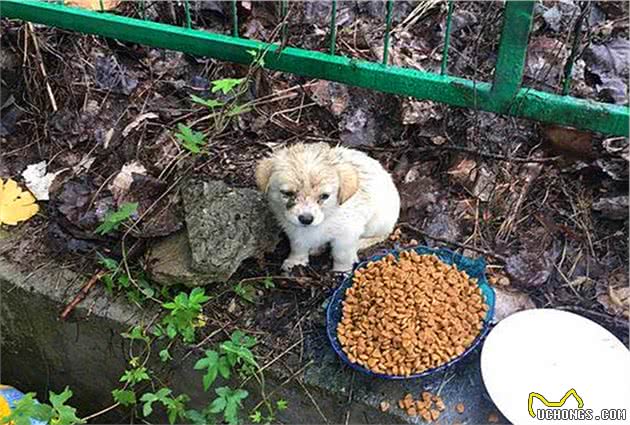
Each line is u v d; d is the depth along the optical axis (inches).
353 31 38.8
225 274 29.8
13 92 37.0
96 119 35.7
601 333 27.9
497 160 34.0
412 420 27.1
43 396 36.4
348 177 27.4
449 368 28.0
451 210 33.0
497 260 31.3
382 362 27.1
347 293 28.9
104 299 30.8
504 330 27.9
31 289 31.3
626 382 26.7
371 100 35.7
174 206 31.9
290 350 28.9
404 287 28.3
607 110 29.1
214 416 31.1
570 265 31.3
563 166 33.9
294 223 26.9
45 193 33.7
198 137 32.4
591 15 38.9
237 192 31.1
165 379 31.0
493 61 37.6
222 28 39.7
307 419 29.3
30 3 34.1
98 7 37.3
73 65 37.1
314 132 35.3
